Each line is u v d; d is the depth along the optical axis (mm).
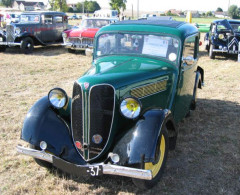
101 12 27141
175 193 3322
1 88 7586
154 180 3234
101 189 3373
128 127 3168
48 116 3434
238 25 13055
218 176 3660
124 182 3504
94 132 3174
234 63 11242
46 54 13266
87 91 3072
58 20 14969
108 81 3131
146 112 3186
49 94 3498
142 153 2885
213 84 8156
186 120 5504
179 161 3998
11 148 4352
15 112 5828
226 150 4336
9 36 13039
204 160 4035
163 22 4535
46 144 3275
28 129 3338
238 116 5734
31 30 13484
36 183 3479
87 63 11234
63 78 8766
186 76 4441
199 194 3314
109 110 3123
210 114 5832
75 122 3266
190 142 4578
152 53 4059
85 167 2998
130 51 4156
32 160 4016
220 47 11750
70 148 3314
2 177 3604
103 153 3215
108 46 4270
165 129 3275
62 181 3506
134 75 3400
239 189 3410
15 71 9578
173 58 3990
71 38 12977
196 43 4926
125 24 4297
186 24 4602
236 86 7977
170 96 3967
